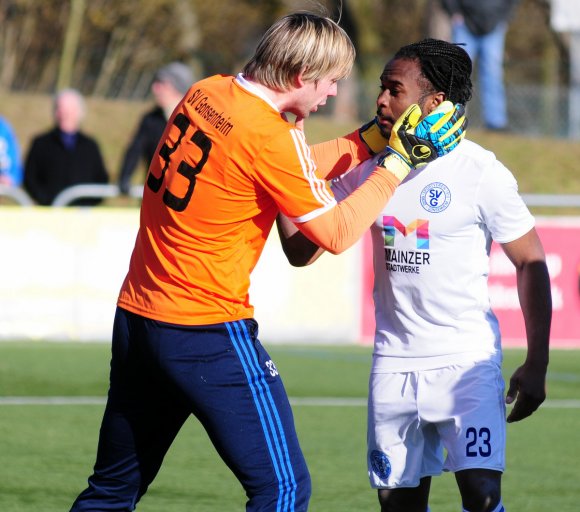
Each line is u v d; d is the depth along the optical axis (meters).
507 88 67.38
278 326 38.62
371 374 14.94
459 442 14.21
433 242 14.30
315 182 13.23
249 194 13.16
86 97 75.00
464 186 14.23
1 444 23.48
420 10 108.50
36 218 37.53
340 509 19.23
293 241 15.06
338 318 39.00
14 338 37.62
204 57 88.50
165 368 13.31
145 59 84.25
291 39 13.20
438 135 13.77
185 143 13.39
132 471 14.12
